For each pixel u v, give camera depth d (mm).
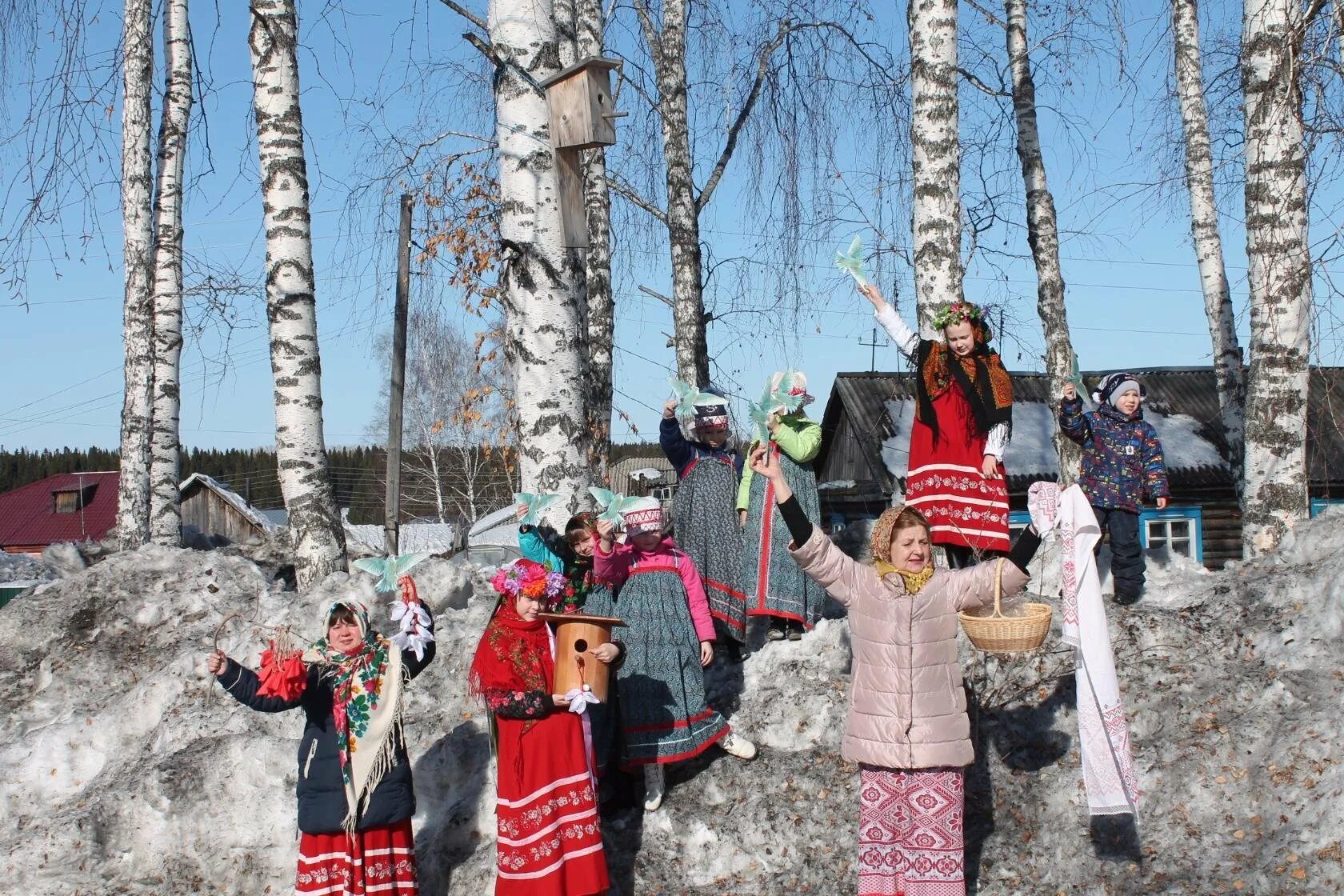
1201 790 5379
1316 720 5418
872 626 4996
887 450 17328
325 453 8789
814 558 5027
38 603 9016
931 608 4953
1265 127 6992
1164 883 5055
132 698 7621
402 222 13523
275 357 8609
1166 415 18562
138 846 6367
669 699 5766
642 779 6016
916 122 7367
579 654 5234
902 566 5012
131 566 9164
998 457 6117
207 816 6375
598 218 12039
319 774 5348
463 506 43781
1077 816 5500
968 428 6223
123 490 11977
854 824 5598
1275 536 6988
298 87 8734
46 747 7465
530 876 5133
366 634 5500
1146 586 7133
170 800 6418
